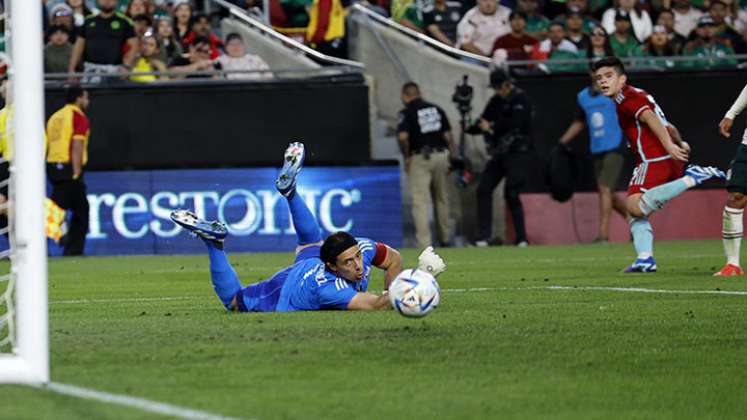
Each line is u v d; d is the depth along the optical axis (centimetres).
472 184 8250
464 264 5584
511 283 4222
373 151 8194
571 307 3200
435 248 7656
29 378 1920
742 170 4350
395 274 3161
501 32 8406
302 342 2408
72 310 3381
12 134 2023
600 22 8600
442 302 3400
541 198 8075
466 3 8888
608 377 2022
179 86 7869
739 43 8494
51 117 7156
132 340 2470
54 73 7788
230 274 3086
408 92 7444
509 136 7700
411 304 2547
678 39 8494
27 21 1942
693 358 2225
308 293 3012
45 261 1927
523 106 7700
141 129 7844
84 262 6481
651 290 3794
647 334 2562
